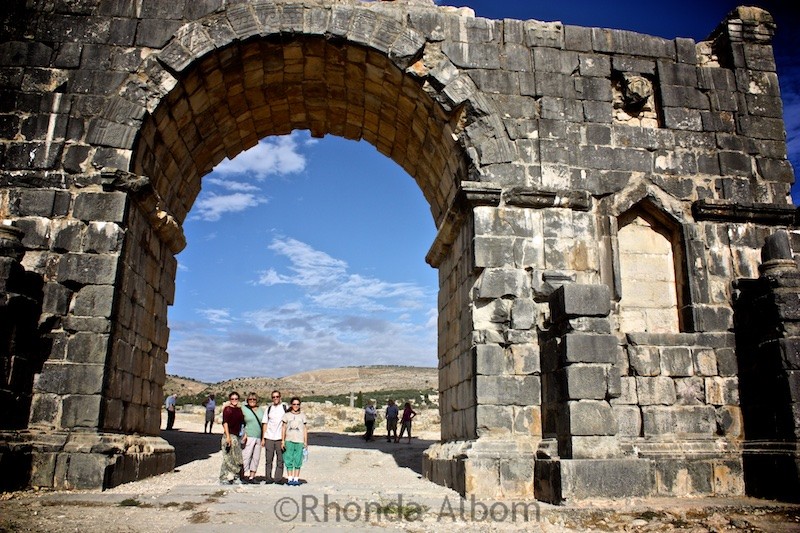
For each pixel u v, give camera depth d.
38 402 12.38
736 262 14.90
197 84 15.34
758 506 11.00
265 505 10.33
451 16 15.52
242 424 14.83
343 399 73.25
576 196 14.34
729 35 16.52
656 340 14.01
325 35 15.12
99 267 13.16
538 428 12.81
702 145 15.59
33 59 14.33
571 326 11.34
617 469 10.75
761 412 13.27
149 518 9.12
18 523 8.53
